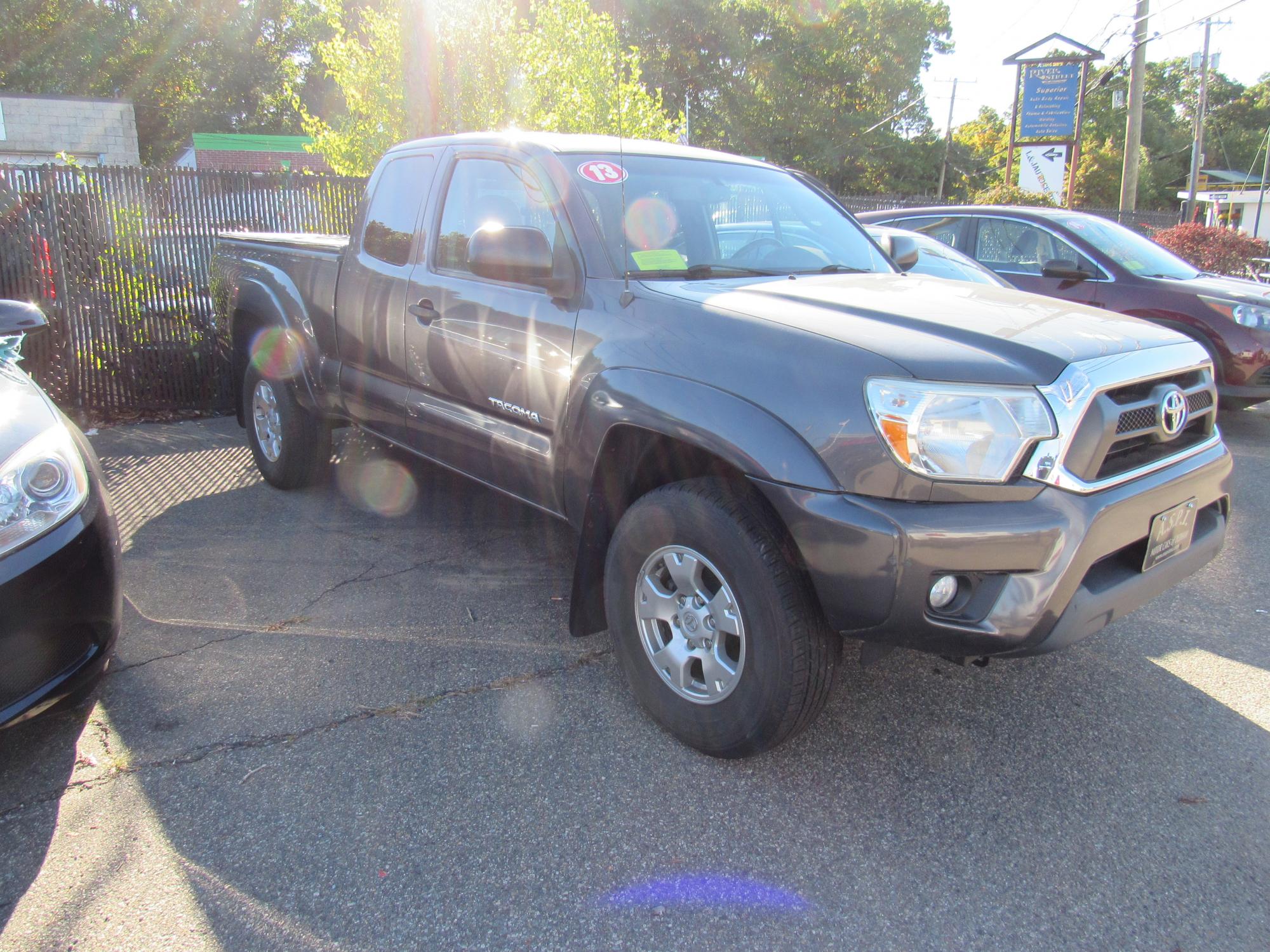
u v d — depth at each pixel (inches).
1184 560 105.5
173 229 282.7
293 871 89.4
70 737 111.3
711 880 88.7
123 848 92.4
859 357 92.0
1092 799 101.6
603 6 1546.5
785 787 103.0
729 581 98.5
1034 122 762.8
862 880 89.0
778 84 1692.9
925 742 112.1
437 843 93.4
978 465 88.0
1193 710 120.3
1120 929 83.0
